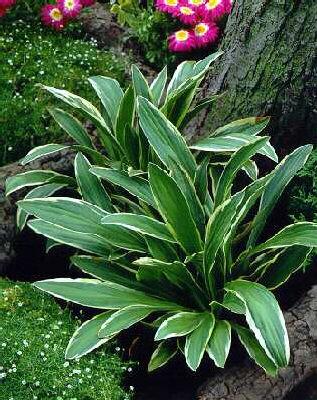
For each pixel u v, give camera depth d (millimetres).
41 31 1242
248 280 874
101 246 881
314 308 875
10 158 1101
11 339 816
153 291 879
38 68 1156
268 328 753
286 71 980
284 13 964
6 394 771
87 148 973
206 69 964
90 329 814
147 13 1257
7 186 964
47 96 1117
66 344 833
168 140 884
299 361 834
